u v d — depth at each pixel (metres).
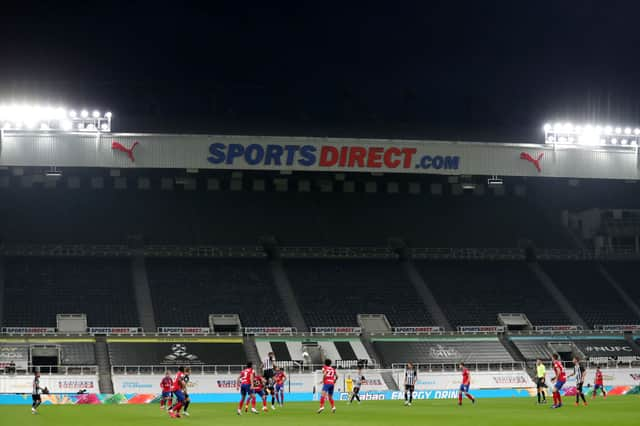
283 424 31.75
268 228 77.19
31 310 62.91
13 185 77.06
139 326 63.12
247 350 61.38
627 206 82.31
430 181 82.62
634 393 58.94
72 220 74.06
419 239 78.31
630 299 73.38
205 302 66.94
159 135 51.19
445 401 50.25
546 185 85.44
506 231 80.62
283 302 68.31
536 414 36.66
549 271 76.12
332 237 77.19
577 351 65.31
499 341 65.94
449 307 69.94
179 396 36.03
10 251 69.31
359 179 81.56
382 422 32.50
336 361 60.88
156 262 70.94
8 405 48.03
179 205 78.25
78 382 54.56
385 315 68.19
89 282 67.19
